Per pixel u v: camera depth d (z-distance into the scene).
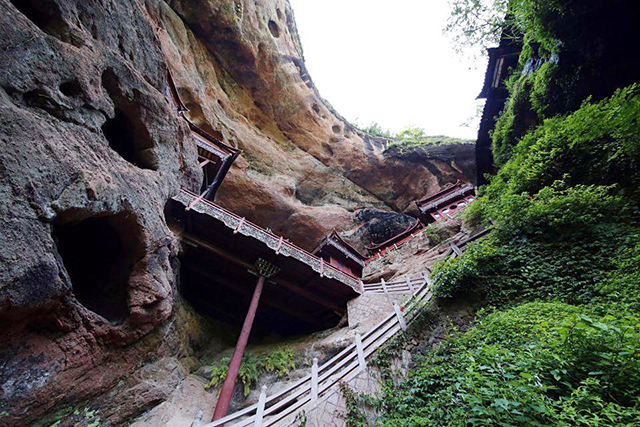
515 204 7.98
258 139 22.11
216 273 11.87
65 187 4.99
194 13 19.08
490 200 11.44
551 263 6.58
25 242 4.25
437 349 6.01
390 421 4.48
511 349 4.18
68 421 5.55
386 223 24.19
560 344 3.50
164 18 16.58
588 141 8.07
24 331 4.94
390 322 7.03
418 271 12.51
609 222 6.44
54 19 5.86
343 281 11.25
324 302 11.60
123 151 8.53
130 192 6.61
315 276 11.09
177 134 9.54
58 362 5.38
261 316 13.48
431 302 7.36
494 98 15.29
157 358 7.70
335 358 6.21
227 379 7.40
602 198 6.87
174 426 6.64
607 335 3.21
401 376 5.74
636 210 6.27
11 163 4.23
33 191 4.47
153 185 7.77
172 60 15.73
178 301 9.58
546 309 5.16
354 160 27.05
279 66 23.20
